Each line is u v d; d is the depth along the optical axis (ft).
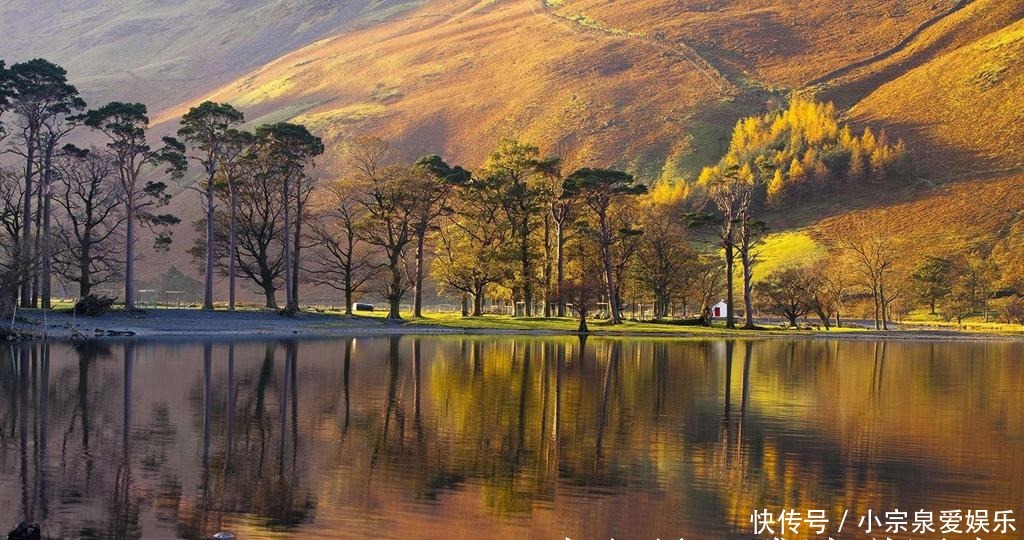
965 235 623.36
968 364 226.99
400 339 275.18
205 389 143.84
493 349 241.55
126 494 79.20
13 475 84.89
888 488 86.94
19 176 305.94
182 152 316.40
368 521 73.26
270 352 213.05
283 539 68.44
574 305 350.43
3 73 266.98
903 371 202.90
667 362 210.38
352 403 132.46
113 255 476.95
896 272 542.16
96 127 285.23
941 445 107.86
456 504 78.48
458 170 363.97
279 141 325.42
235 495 79.61
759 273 595.06
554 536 70.79
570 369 188.55
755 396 149.28
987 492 86.12
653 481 87.71
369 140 361.92
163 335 257.34
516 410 128.98
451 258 370.94
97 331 248.73
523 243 363.35
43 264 269.03
